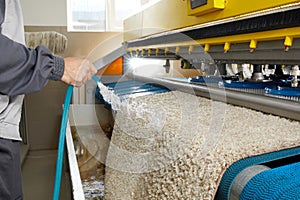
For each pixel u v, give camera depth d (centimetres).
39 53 94
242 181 66
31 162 321
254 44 101
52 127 345
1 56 85
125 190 114
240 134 90
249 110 125
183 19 131
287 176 65
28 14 324
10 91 92
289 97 126
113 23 345
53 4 327
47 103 338
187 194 74
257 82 163
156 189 87
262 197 59
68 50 335
